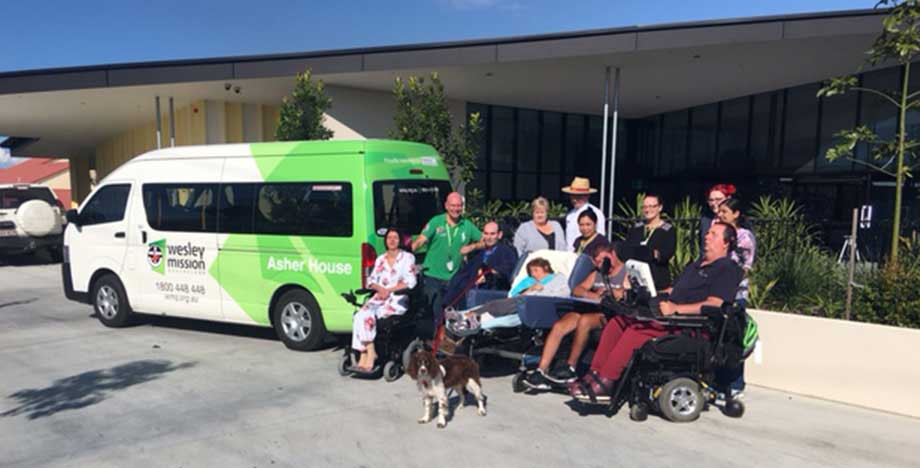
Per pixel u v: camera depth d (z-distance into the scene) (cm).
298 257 650
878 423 474
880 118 1284
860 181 1338
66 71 1248
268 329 785
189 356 655
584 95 1524
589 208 628
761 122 1541
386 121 1421
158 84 1241
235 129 1573
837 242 1326
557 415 490
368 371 566
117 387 553
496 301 543
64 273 822
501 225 955
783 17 955
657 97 1570
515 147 1750
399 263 586
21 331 777
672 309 473
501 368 624
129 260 764
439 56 1124
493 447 427
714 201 557
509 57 1092
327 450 422
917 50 568
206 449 423
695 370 475
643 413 475
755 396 538
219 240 697
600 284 554
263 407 504
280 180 664
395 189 655
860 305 567
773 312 559
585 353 533
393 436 446
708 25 989
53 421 473
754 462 406
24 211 1446
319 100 1095
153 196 745
